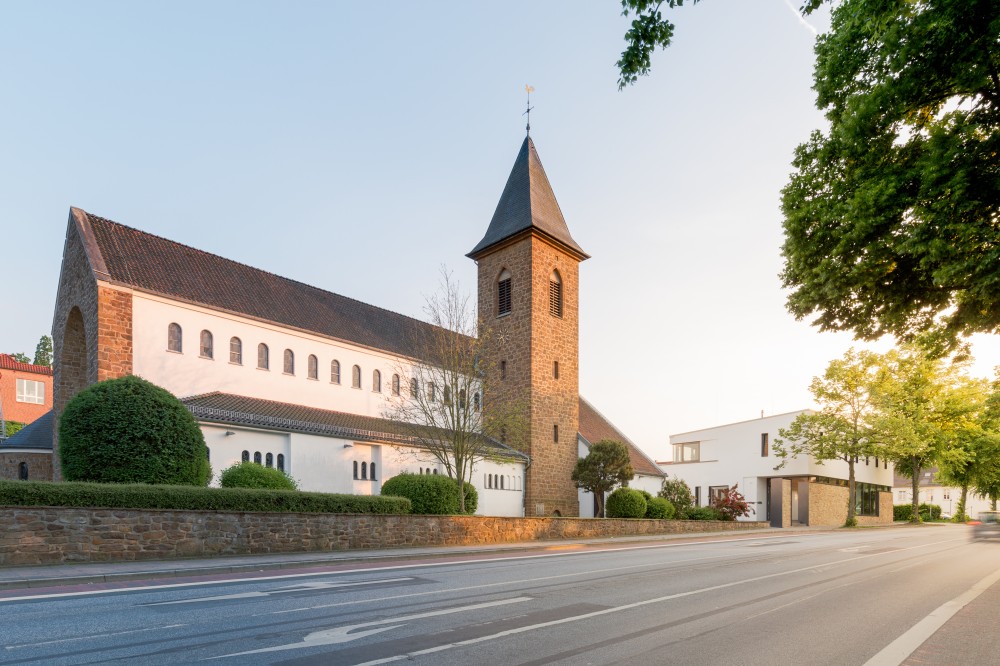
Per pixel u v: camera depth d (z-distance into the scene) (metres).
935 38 8.24
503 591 10.73
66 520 13.38
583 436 40.50
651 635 7.54
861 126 9.23
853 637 7.66
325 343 33.16
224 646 6.72
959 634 7.91
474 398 28.66
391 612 8.66
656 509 34.94
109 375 24.03
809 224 10.30
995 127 8.67
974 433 49.28
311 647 6.71
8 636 7.14
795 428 44.62
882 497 60.22
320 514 17.80
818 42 10.05
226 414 23.91
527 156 41.94
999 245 7.93
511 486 35.78
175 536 14.89
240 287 31.80
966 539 29.50
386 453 29.38
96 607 8.91
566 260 41.69
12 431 50.97
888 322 10.65
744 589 11.53
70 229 27.77
